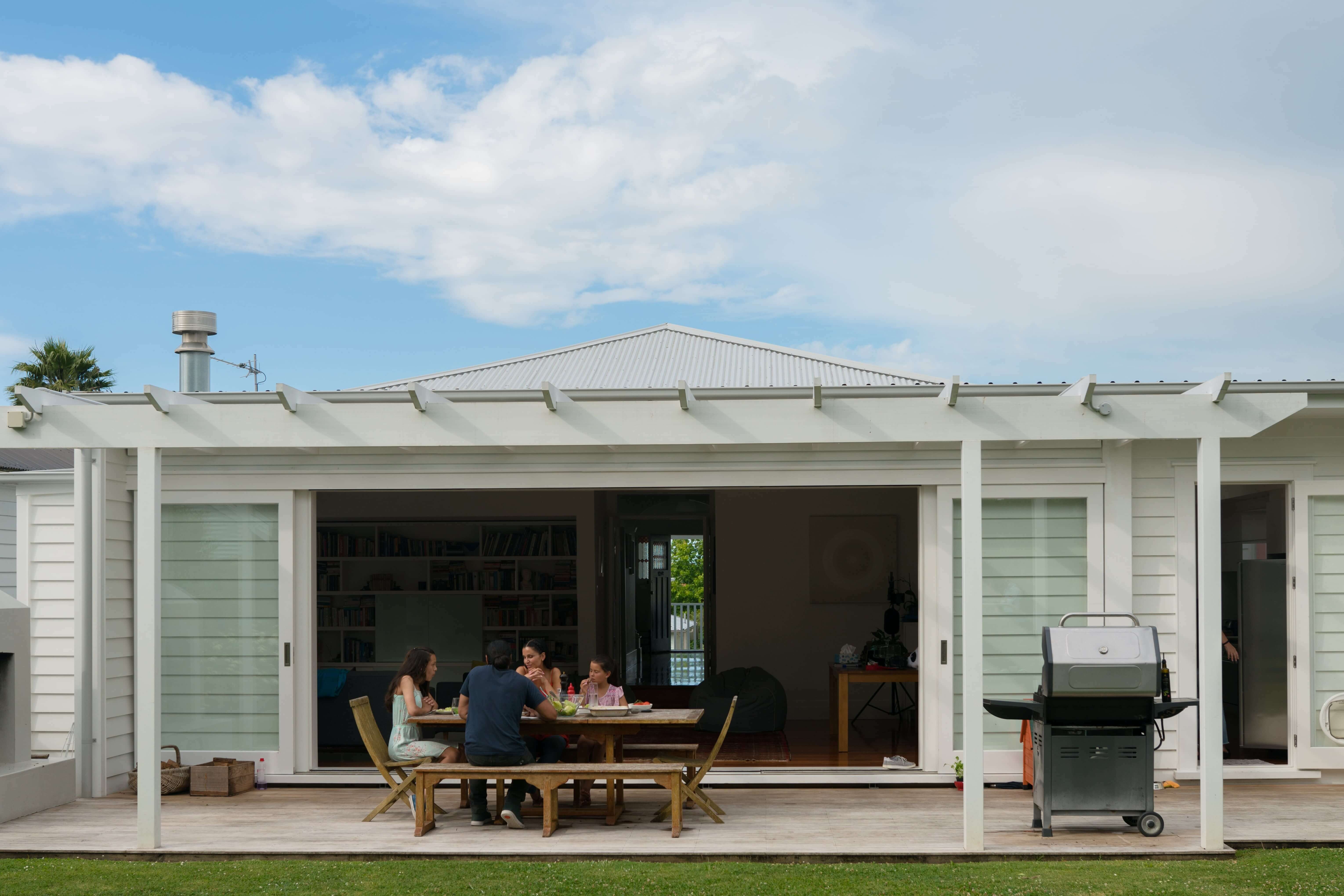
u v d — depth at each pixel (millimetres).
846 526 13297
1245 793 7957
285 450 8562
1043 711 6477
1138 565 8398
